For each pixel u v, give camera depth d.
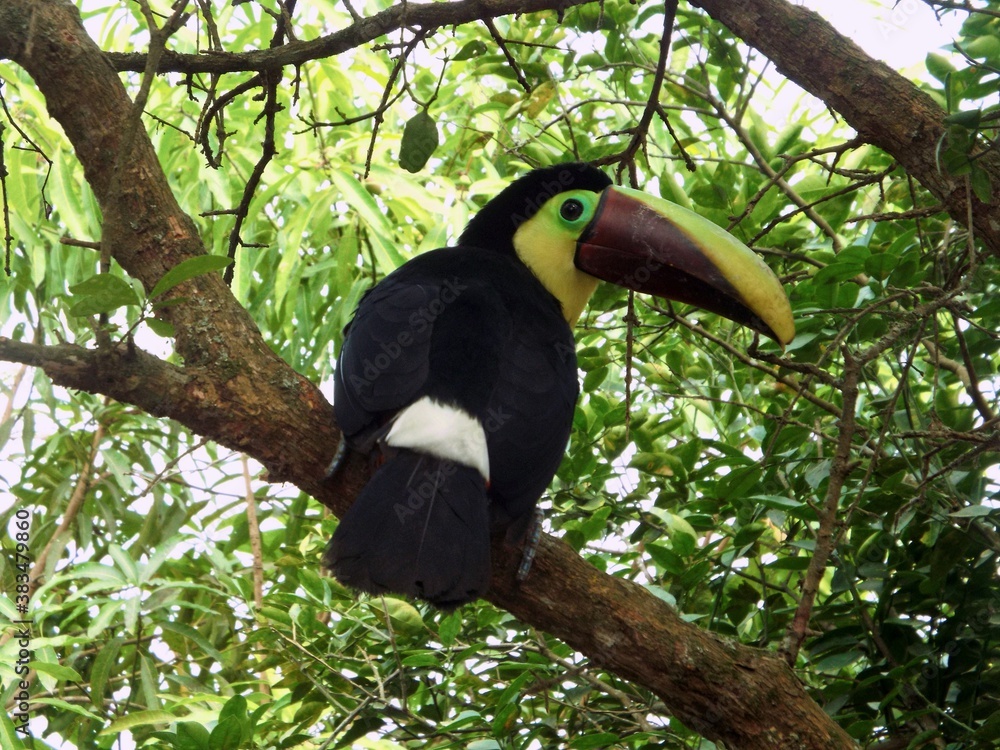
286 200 6.38
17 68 5.99
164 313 3.28
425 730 3.95
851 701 3.79
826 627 4.21
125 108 3.44
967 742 3.54
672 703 3.12
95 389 3.03
